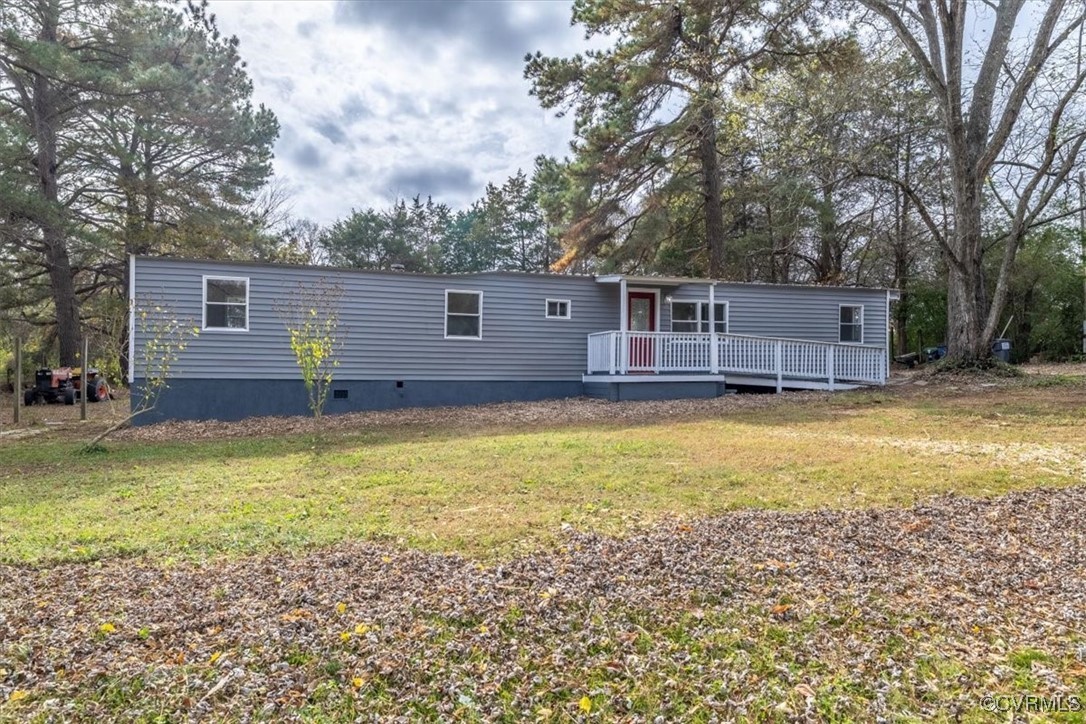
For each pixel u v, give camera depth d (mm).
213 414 12695
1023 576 3756
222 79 22938
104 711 2547
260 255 24062
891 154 17859
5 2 17266
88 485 6488
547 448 8070
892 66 16391
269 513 5176
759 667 2834
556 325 15664
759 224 26031
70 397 18578
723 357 15445
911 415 10812
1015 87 14703
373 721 2512
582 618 3244
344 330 13664
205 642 3033
